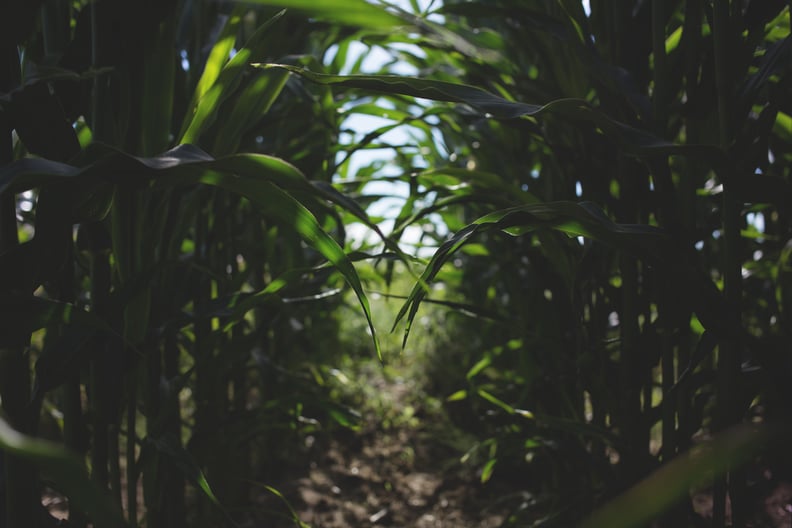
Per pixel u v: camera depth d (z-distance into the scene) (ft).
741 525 2.35
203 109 2.43
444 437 6.45
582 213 2.03
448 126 4.71
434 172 3.19
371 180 4.13
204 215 3.89
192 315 2.69
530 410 4.50
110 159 1.61
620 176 2.92
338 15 1.10
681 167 2.86
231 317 2.74
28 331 1.85
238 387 4.70
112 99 2.46
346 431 6.62
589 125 2.57
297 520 3.19
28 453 1.06
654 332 2.83
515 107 2.17
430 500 5.22
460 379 7.07
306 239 1.93
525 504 3.72
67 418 2.47
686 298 2.15
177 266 3.25
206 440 3.11
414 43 3.78
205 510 4.00
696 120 2.73
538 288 4.25
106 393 2.41
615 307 3.11
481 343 6.70
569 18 2.71
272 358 5.23
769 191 2.02
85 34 2.35
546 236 3.22
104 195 2.09
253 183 1.80
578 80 3.30
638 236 2.14
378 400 7.25
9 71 2.04
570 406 3.73
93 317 1.90
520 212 2.16
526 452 4.56
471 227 2.11
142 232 2.80
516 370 5.58
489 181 3.15
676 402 2.73
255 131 3.86
